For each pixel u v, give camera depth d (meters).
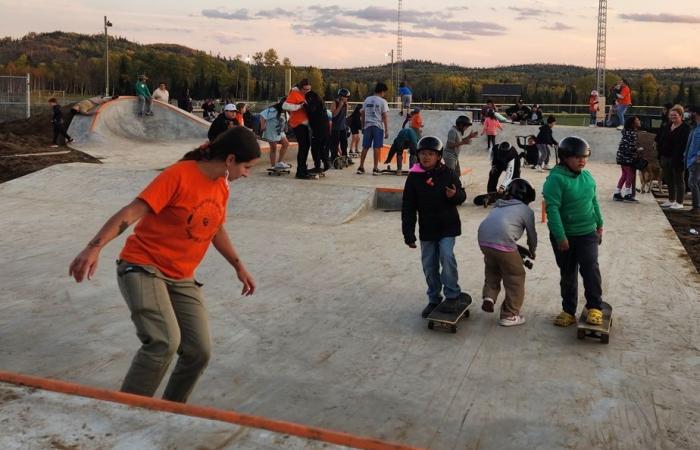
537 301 6.38
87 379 4.47
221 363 4.80
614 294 6.61
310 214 10.82
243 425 2.33
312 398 4.24
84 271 2.92
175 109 24.69
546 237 9.38
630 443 3.66
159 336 3.13
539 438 3.71
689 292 6.70
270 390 4.35
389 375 4.62
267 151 16.67
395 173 14.11
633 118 12.17
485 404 4.16
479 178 16.58
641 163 12.18
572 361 4.88
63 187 12.90
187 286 3.38
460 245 8.80
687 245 8.99
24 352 4.94
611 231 9.78
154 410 2.45
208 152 3.25
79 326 5.53
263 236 9.28
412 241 5.74
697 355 5.02
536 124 28.48
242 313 5.94
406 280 7.11
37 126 23.38
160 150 20.56
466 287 6.86
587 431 3.80
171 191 3.15
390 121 31.00
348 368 4.74
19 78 31.06
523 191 5.60
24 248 8.37
